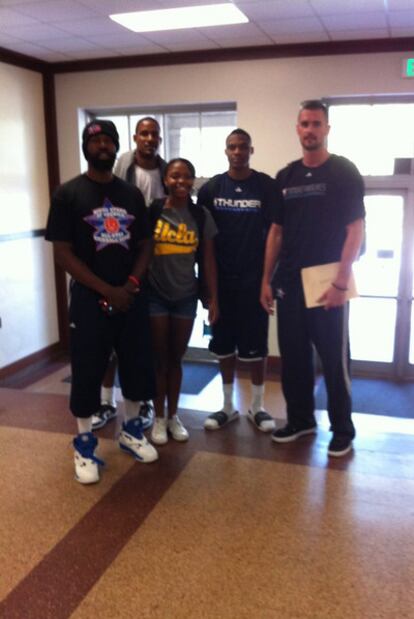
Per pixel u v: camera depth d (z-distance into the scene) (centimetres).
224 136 544
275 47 489
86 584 181
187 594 176
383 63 473
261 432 296
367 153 517
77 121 561
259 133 515
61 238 233
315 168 260
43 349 579
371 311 550
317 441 284
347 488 238
